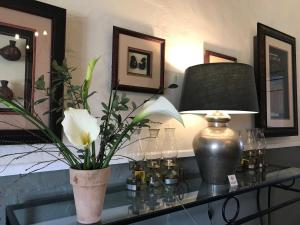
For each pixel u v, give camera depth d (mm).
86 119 651
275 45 1908
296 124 2057
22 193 942
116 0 1201
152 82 1282
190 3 1498
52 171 1007
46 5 971
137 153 1189
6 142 884
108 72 1158
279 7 2123
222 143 1191
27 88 931
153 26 1330
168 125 1362
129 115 1065
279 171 1574
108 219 816
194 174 1458
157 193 1116
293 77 2053
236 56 1746
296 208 2242
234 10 1754
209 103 1145
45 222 833
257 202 1864
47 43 971
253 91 1229
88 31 1109
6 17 900
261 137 1645
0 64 894
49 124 954
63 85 959
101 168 758
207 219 1573
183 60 1444
